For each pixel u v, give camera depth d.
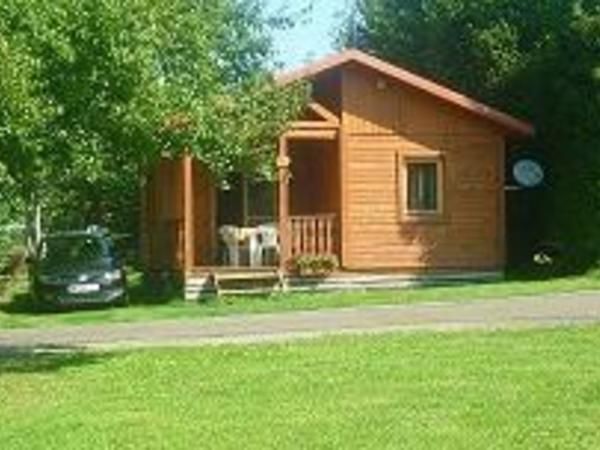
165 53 21.08
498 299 28.22
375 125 34.91
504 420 13.55
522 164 35.94
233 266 33.84
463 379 16.33
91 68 19.36
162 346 21.86
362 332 22.52
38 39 18.56
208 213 35.41
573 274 34.44
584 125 34.41
